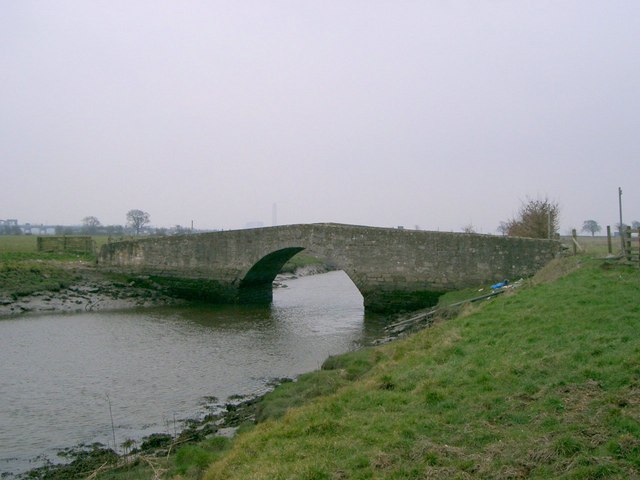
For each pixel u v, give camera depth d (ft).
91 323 114.21
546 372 38.78
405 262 116.26
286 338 99.19
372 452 31.40
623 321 46.39
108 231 378.12
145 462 43.57
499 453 29.07
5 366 79.87
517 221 149.89
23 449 50.85
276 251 131.64
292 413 42.39
